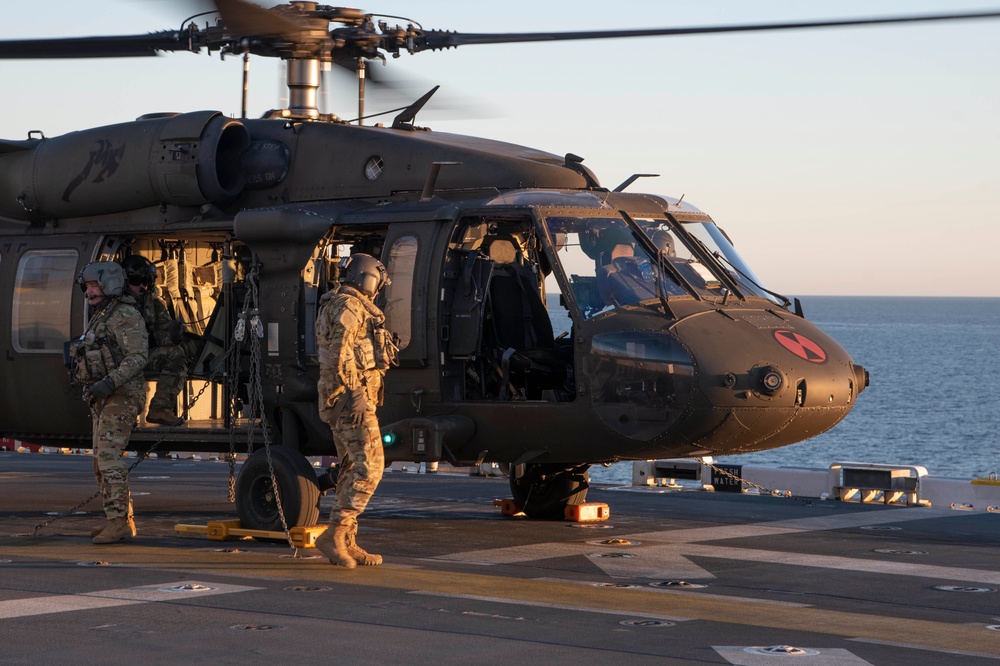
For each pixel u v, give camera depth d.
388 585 9.23
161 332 12.45
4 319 13.80
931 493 16.16
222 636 7.36
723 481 17.77
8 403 13.88
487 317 12.38
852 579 9.99
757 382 11.16
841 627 7.92
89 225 13.63
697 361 11.15
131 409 11.59
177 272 14.09
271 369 12.64
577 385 11.46
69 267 13.48
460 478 19.83
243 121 13.70
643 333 11.32
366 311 10.16
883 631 7.83
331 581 9.39
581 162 13.10
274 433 12.93
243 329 12.30
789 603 8.84
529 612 8.20
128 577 9.45
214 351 13.84
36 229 13.91
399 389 12.04
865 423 82.38
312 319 12.45
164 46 13.33
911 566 10.67
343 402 10.08
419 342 11.84
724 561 10.89
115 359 11.30
